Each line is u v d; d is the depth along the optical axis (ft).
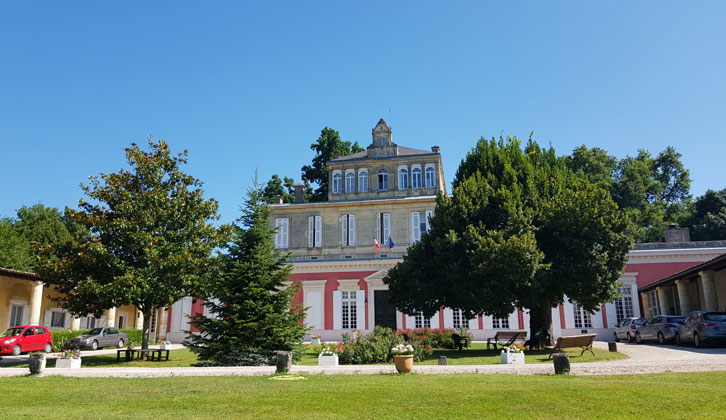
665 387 33.91
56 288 75.10
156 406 32.14
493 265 74.28
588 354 68.23
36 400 35.65
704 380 37.22
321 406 30.53
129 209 71.87
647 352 68.54
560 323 118.11
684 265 118.62
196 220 77.82
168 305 76.02
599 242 77.82
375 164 158.40
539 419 26.68
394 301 89.15
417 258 88.17
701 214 183.42
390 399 32.24
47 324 121.19
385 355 64.34
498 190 85.61
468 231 81.46
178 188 78.13
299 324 66.03
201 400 33.63
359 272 133.28
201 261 73.26
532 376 42.39
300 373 47.83
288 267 65.82
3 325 106.73
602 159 189.16
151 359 74.28
